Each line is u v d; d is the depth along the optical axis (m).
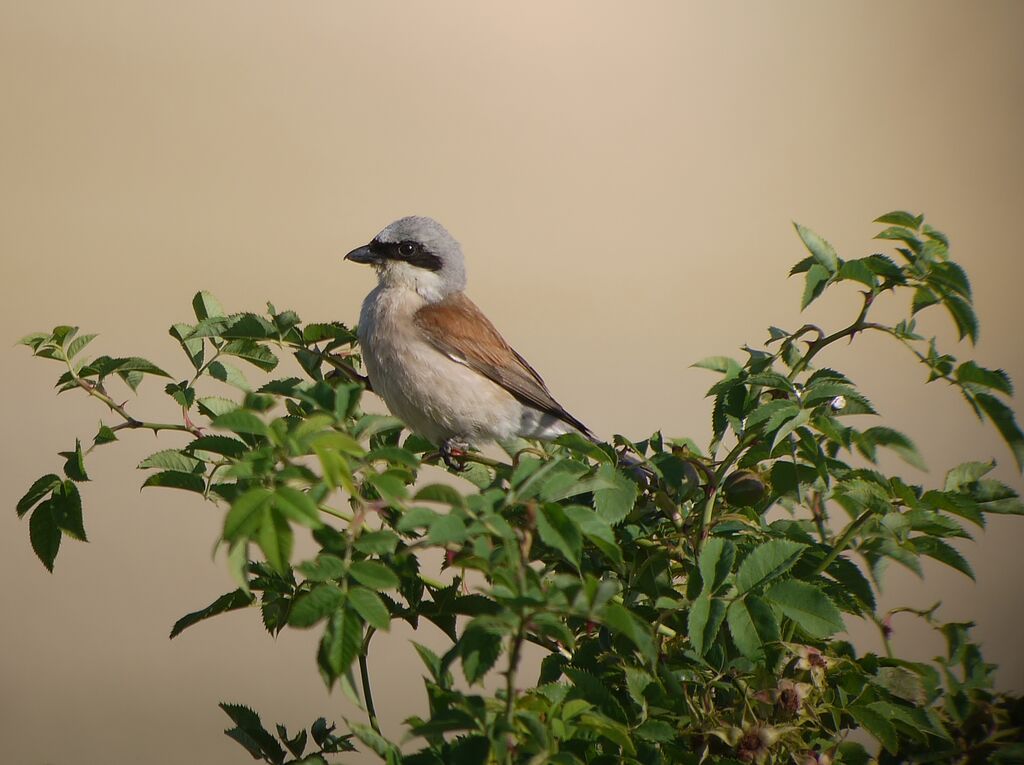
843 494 4.29
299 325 5.39
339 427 3.52
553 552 4.31
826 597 3.66
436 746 3.41
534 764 3.17
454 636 4.12
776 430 4.15
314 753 4.07
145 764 9.63
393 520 4.33
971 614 11.68
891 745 3.77
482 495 3.37
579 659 3.95
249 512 3.11
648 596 4.29
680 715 3.76
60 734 9.82
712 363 4.71
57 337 4.68
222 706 4.23
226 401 4.64
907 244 4.63
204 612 4.12
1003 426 4.43
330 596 3.16
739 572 3.73
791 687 3.81
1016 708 4.00
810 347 4.73
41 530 4.31
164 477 4.14
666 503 4.47
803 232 4.65
